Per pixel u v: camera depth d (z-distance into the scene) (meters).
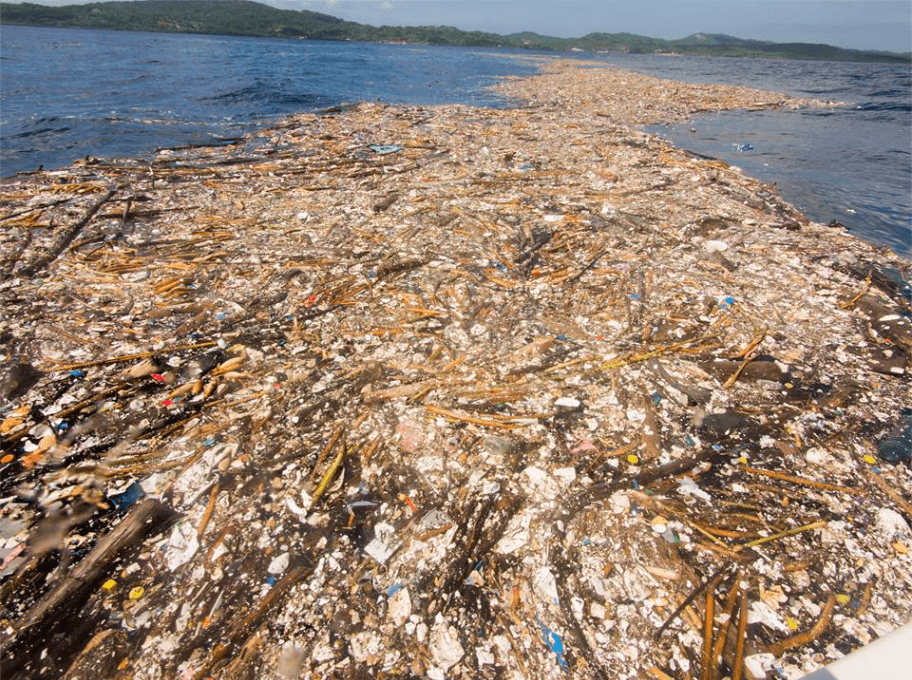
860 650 1.86
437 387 5.53
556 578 3.75
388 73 40.91
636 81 36.50
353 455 4.71
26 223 9.31
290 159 14.05
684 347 6.23
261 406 5.23
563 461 4.68
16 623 3.38
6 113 18.56
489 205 10.61
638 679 3.18
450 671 3.20
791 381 5.77
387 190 11.41
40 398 5.27
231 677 3.13
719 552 3.94
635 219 10.05
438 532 4.05
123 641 3.31
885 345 6.45
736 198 11.47
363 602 3.57
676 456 4.77
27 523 4.02
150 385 5.48
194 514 4.13
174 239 8.94
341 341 6.26
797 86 37.06
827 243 9.34
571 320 6.80
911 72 54.56
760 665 3.24
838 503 4.34
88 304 6.94
